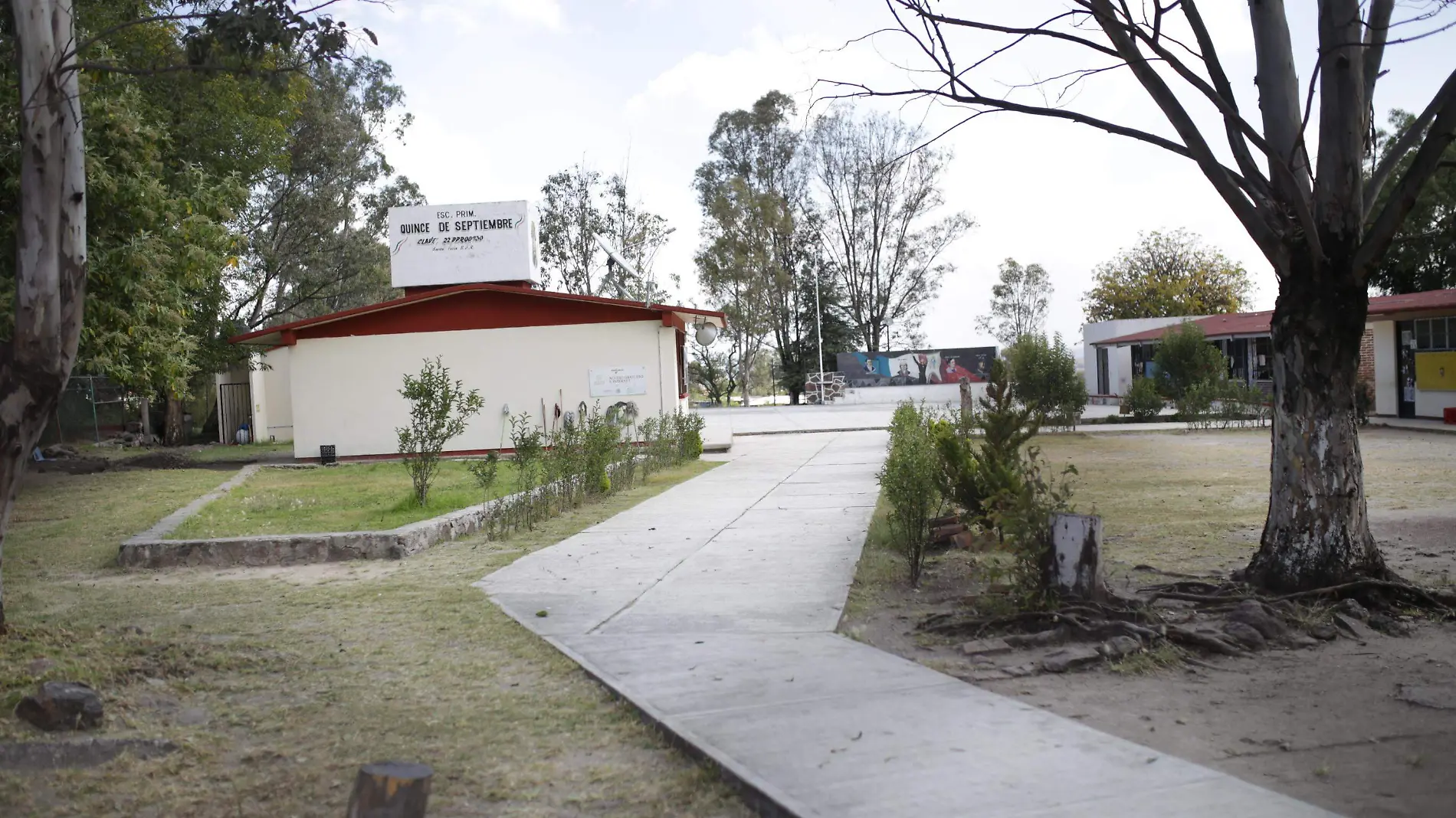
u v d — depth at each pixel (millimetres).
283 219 38719
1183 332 31297
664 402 23562
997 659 5559
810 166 56875
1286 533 6691
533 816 3758
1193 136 6656
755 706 4793
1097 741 4164
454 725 4789
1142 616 5988
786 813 3547
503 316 23578
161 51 10297
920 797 3613
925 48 6363
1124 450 20109
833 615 6723
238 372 35281
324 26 6602
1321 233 6527
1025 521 6379
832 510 12070
